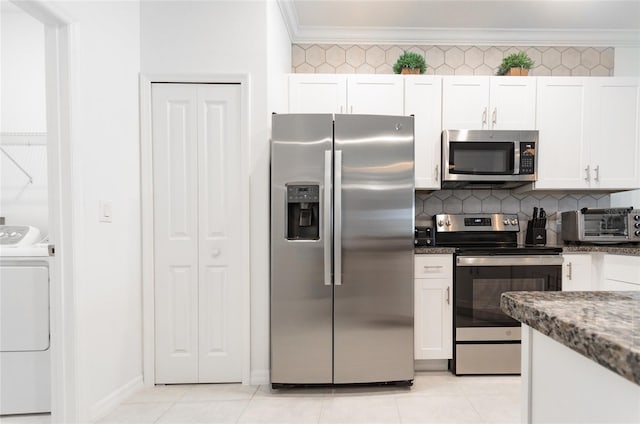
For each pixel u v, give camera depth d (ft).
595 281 7.75
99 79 5.94
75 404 5.36
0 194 8.32
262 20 7.20
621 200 9.50
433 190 9.14
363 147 6.77
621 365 1.26
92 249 5.74
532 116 8.50
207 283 7.16
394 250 6.82
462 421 5.79
